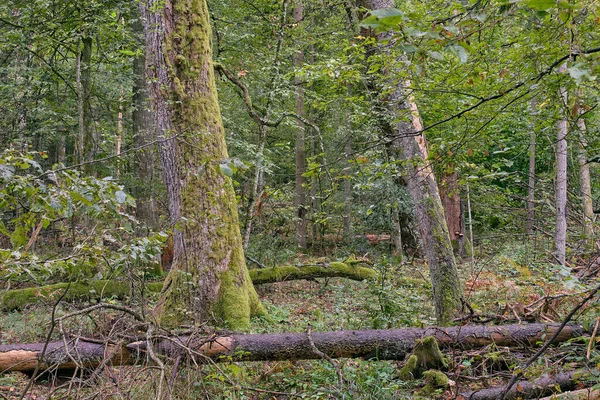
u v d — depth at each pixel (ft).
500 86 13.02
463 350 18.75
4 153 10.04
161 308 24.61
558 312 22.35
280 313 28.35
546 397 14.28
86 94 40.73
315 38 42.04
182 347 15.64
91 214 10.36
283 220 45.11
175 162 25.07
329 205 51.83
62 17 36.86
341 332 19.11
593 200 39.78
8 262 10.82
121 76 41.70
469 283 29.96
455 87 14.14
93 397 13.48
